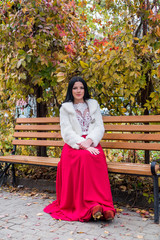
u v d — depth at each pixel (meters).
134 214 2.89
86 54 3.77
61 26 4.26
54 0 4.11
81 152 2.84
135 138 3.31
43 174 4.15
